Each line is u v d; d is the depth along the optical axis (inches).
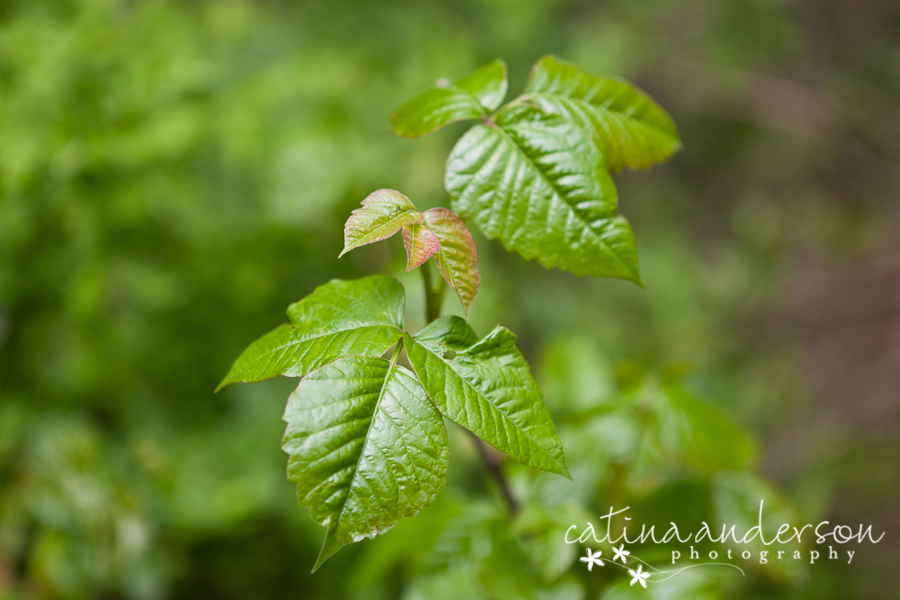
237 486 44.6
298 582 48.4
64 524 39.2
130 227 42.6
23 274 41.1
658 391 25.1
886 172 108.4
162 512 43.3
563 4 101.9
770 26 113.9
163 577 41.7
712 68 113.6
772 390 92.8
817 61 115.0
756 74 114.2
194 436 48.9
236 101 52.5
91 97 41.3
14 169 37.6
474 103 21.3
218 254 49.2
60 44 41.1
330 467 19.0
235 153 49.6
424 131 21.1
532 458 19.3
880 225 105.7
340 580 48.3
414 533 24.9
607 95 21.7
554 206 20.8
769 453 85.2
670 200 111.2
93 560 39.3
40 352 43.5
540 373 28.7
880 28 113.6
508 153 20.9
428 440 19.3
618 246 20.7
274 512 47.2
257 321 50.7
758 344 98.8
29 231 40.6
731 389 90.1
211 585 47.5
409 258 19.6
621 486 24.6
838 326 99.0
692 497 24.7
